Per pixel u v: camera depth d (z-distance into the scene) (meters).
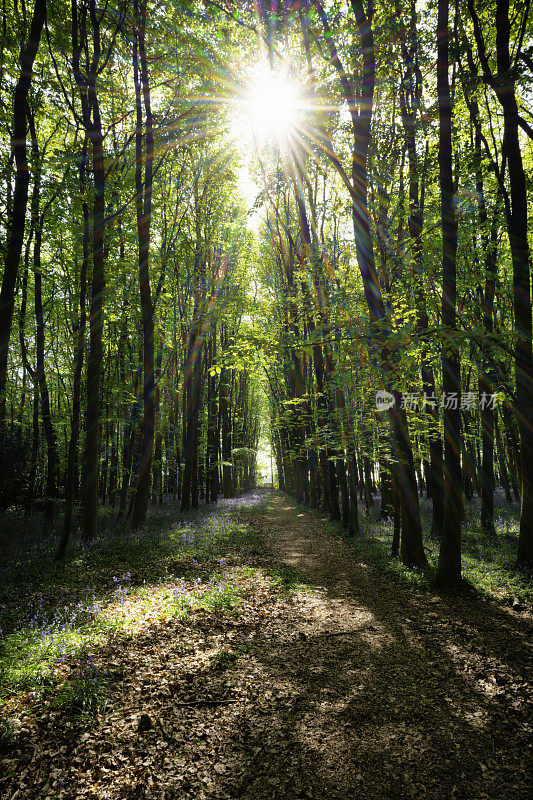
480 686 5.72
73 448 12.11
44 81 13.05
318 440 15.36
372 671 6.31
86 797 3.94
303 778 4.25
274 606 9.15
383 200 12.65
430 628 7.76
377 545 15.04
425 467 25.98
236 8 12.72
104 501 27.67
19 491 21.62
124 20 13.50
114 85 15.94
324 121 13.02
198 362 25.67
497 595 9.38
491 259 13.35
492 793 3.98
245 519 22.94
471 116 13.98
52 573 10.63
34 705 5.07
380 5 11.34
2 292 8.91
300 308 14.24
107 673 5.85
